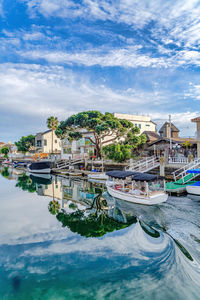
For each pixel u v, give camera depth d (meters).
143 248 8.49
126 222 11.63
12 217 13.08
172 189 16.75
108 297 5.74
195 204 14.52
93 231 10.48
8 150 88.75
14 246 8.93
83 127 35.00
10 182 29.44
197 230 10.19
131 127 37.50
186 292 5.93
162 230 10.26
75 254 8.16
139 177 14.95
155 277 6.57
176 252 8.05
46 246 8.87
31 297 5.85
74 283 6.41
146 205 14.39
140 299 5.70
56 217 12.96
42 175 38.25
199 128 25.00
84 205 16.05
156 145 31.17
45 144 60.25
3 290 6.12
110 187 18.25
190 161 21.91
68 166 39.69
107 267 7.22
